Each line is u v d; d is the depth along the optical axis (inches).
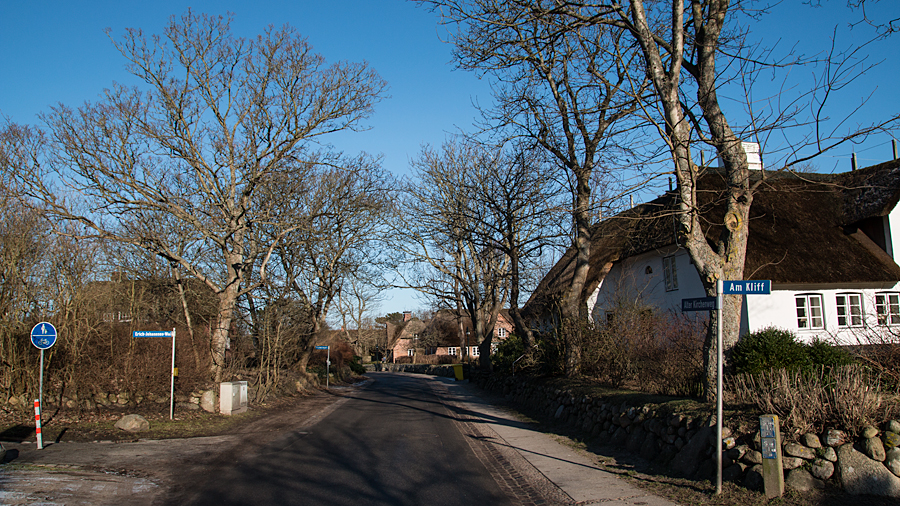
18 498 292.0
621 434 434.6
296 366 1195.3
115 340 604.4
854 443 265.9
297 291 1015.6
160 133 732.0
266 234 896.3
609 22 414.6
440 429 580.1
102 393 592.4
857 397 278.2
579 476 348.5
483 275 1285.7
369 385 1483.8
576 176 685.9
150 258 862.5
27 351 569.0
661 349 508.1
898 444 253.3
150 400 620.4
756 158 852.0
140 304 654.5
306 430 567.2
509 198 815.1
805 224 805.9
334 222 1055.0
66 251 593.6
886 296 762.2
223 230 753.6
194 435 517.0
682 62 430.0
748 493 275.9
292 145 799.7
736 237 376.2
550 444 470.6
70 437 482.9
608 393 496.4
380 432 555.5
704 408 353.4
